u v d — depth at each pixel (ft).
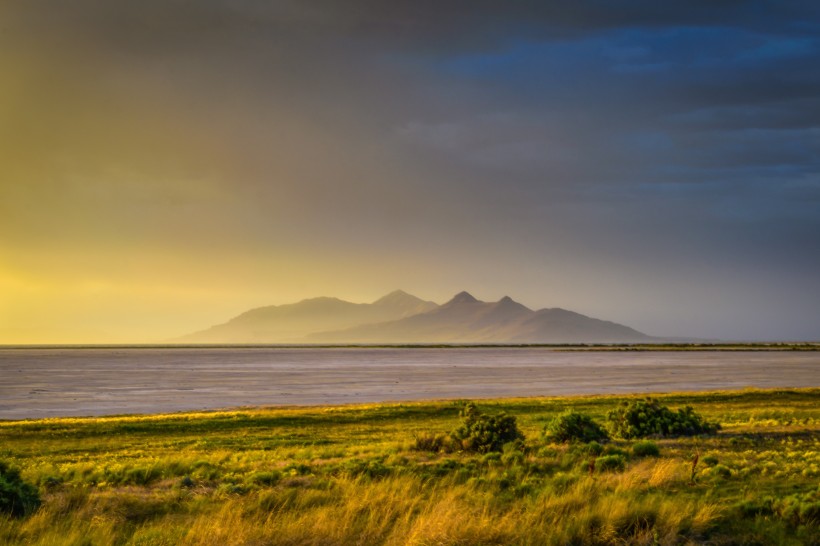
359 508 45.27
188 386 326.24
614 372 455.63
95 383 349.00
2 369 509.35
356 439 122.01
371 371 482.28
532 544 38.70
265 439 125.08
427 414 172.76
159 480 69.56
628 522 41.88
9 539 41.75
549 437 100.73
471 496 50.83
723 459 75.92
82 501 53.62
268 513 46.98
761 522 42.65
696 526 41.52
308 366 573.33
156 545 40.04
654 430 108.27
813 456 77.87
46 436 132.98
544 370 489.26
